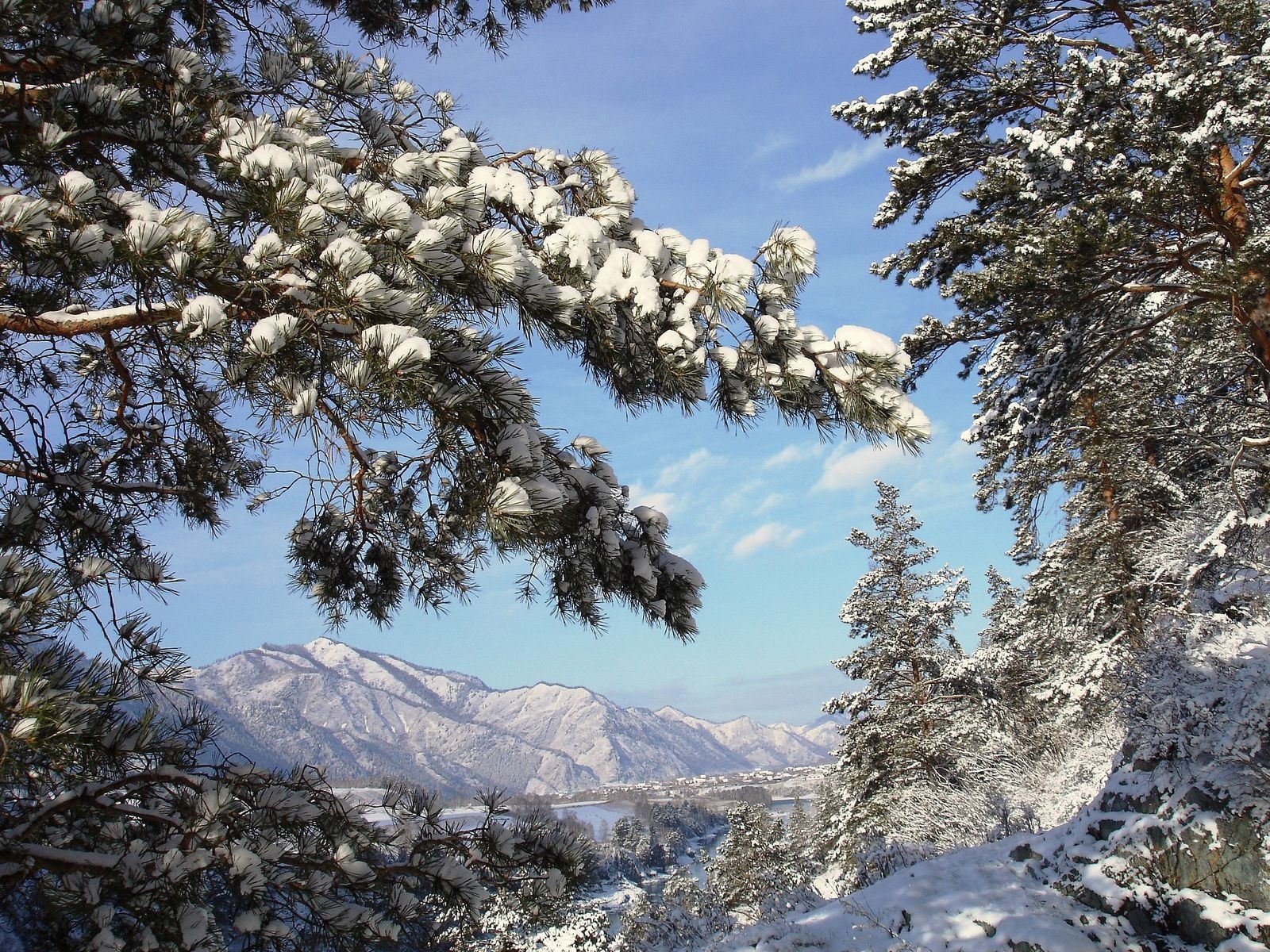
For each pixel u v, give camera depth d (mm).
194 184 3680
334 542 4430
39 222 2660
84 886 2461
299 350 2973
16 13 3219
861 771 24875
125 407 4730
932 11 12562
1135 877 8141
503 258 3078
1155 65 10664
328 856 3020
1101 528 19953
